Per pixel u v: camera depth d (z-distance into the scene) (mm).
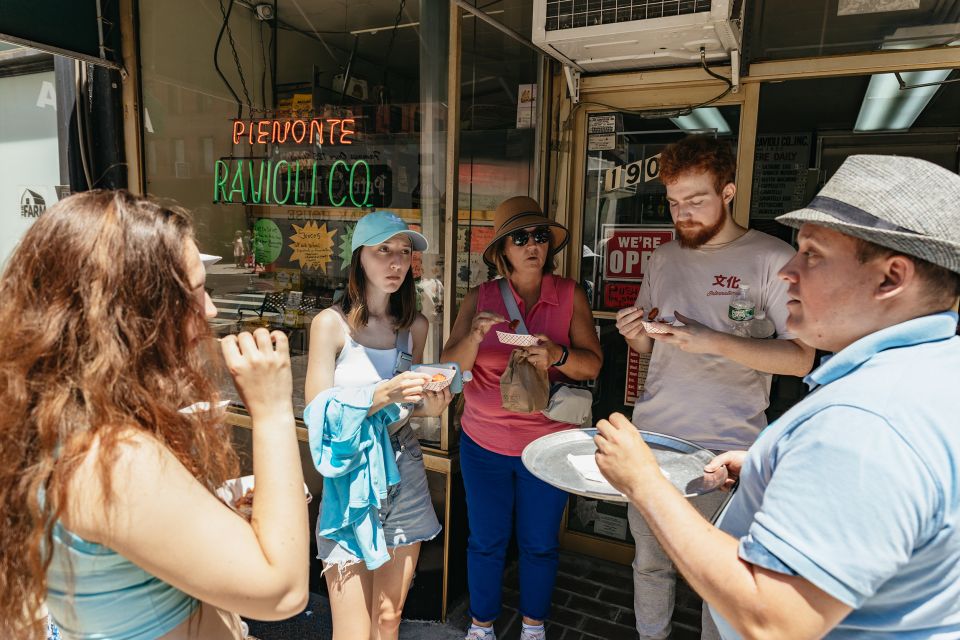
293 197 3195
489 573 2480
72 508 869
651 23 2178
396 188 2832
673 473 1672
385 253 2066
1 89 3965
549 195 3143
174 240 1000
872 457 834
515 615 2801
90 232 937
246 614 964
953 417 861
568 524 3342
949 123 3766
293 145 3166
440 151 2635
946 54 2361
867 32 2463
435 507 2719
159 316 966
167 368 982
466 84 2598
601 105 3004
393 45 2760
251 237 3326
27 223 4109
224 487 1174
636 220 3045
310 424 1906
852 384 929
